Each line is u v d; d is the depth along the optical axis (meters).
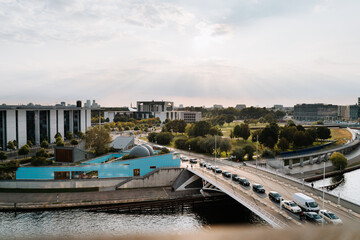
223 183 65.31
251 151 106.62
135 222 64.31
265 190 58.81
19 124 125.00
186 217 68.12
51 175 81.12
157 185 85.31
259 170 82.44
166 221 65.31
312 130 150.38
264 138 129.75
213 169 81.12
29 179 79.94
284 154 119.62
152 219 66.50
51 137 143.25
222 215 69.31
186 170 84.75
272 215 43.91
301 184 64.44
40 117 140.88
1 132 117.56
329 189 90.44
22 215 65.62
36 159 84.69
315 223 40.56
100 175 83.38
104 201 72.12
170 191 81.69
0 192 76.69
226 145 113.56
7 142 117.81
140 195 77.44
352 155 135.75
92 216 66.62
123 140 121.88
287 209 46.97
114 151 110.06
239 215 69.06
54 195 75.38
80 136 152.50
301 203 46.94
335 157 107.06
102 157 98.31
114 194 77.50
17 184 78.94
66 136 154.12
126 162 84.88
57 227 59.50
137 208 71.75
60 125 152.25
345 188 91.75
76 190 78.94
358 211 46.12
